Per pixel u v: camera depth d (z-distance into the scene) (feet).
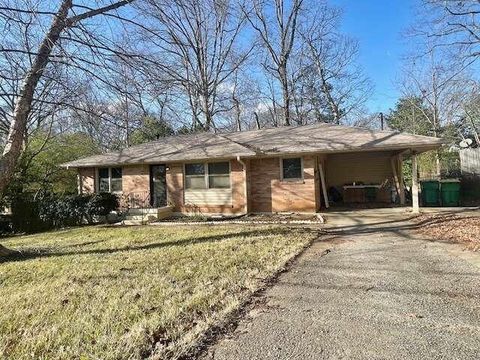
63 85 24.23
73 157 73.05
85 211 48.80
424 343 10.05
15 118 26.91
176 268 19.63
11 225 49.47
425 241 25.17
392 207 47.29
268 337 10.75
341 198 56.03
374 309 12.72
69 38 22.06
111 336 11.19
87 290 16.26
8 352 10.48
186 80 26.91
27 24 20.59
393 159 52.90
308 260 20.81
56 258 24.82
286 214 44.70
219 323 11.85
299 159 45.83
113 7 23.34
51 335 11.51
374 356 9.41
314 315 12.34
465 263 18.61
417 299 13.58
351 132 47.57
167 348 10.28
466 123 103.60
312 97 103.55
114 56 22.94
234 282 16.42
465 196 57.62
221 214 47.52
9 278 19.61
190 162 49.08
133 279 17.71
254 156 44.96
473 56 39.55
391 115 127.85
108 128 27.89
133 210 49.08
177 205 49.98
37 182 67.92
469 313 12.05
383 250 22.88
